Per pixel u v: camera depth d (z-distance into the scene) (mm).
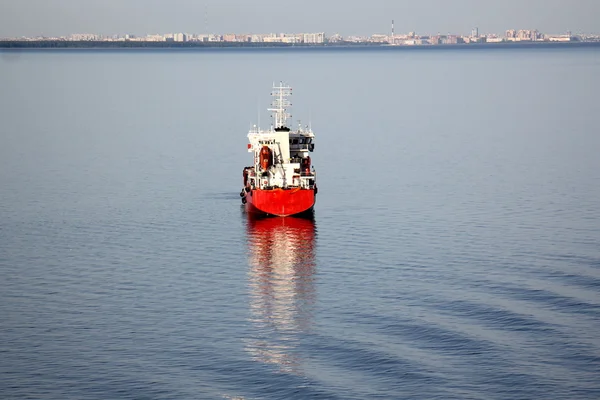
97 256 121062
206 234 133250
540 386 80750
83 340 90938
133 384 81688
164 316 97625
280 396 79562
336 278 110625
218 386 81375
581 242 124438
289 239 129750
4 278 110875
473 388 80438
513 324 93188
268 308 100000
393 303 100562
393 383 81500
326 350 88375
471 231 132125
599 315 95125
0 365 85250
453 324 93625
